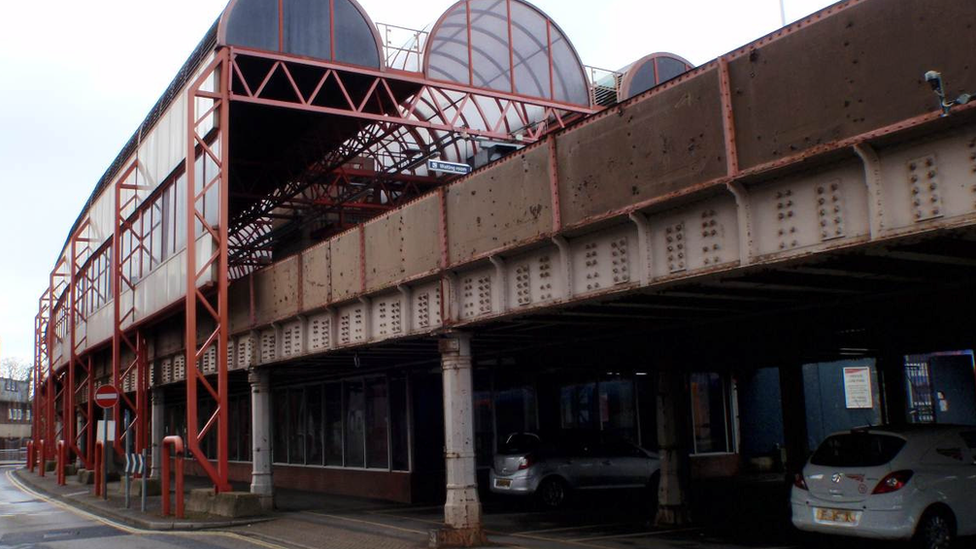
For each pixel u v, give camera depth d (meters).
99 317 37.94
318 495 25.48
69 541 16.84
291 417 29.44
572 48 26.39
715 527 15.58
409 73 23.28
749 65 9.02
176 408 43.66
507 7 25.19
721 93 9.27
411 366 22.38
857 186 8.09
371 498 23.80
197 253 23.16
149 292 28.89
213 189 22.28
